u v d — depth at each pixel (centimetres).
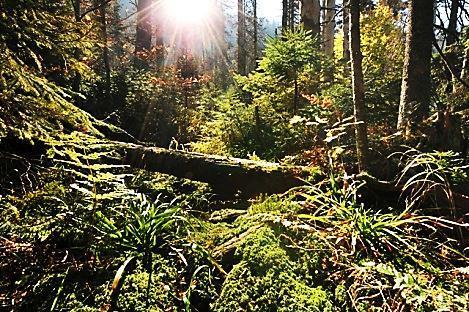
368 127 516
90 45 350
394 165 375
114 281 208
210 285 222
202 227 296
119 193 275
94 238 266
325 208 304
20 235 278
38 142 424
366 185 330
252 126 630
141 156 414
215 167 382
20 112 274
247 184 369
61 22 320
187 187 384
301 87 642
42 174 350
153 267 236
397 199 327
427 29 487
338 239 241
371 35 915
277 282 207
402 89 501
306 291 202
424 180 293
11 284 231
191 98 1250
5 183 359
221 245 259
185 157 398
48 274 237
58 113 288
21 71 264
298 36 639
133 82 1155
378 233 241
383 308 194
